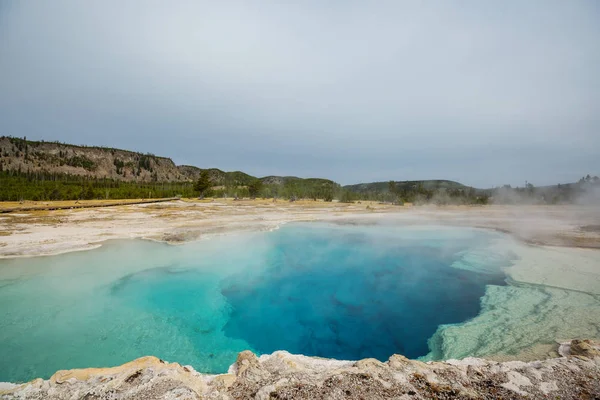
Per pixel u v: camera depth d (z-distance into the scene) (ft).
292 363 23.24
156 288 50.16
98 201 213.46
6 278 51.16
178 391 18.56
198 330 38.22
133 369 21.11
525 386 19.10
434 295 48.65
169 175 652.07
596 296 40.60
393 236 96.89
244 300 48.16
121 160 607.78
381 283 55.26
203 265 62.18
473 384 19.56
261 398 17.98
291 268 64.08
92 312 40.96
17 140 513.45
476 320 37.52
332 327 39.75
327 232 102.99
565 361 22.25
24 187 238.68
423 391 18.54
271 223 111.75
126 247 71.31
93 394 18.45
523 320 35.29
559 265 55.11
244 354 24.71
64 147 560.20
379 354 33.22
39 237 75.97
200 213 141.79
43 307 41.68
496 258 64.64
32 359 30.30
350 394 18.10
